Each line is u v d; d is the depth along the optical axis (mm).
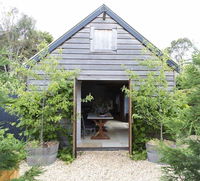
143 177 4242
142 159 5395
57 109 5605
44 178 4164
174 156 2461
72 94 5723
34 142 5012
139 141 5855
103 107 9266
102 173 4461
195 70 2529
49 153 4945
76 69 5816
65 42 6234
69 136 5898
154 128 5699
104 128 9516
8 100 2367
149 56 6148
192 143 2512
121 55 6254
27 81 5789
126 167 4836
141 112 5605
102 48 6262
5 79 2590
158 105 5316
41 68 5145
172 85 6086
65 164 5023
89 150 6266
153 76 5715
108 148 6309
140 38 6242
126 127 10367
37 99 5234
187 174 2379
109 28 6273
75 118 5492
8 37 17281
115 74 6227
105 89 13367
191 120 2523
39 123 5207
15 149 2354
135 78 5789
